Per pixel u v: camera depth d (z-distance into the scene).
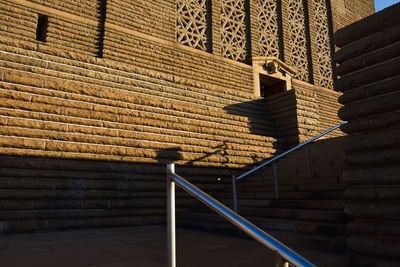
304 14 18.81
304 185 6.48
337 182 6.18
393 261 3.36
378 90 3.76
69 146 7.08
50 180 6.62
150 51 11.50
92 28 10.62
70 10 10.34
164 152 8.37
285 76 15.88
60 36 9.84
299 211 5.24
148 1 12.02
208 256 3.87
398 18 3.70
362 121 3.84
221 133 10.06
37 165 6.55
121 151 7.70
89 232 6.16
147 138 8.33
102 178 7.27
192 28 13.26
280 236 4.76
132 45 11.12
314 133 12.02
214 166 9.23
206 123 9.90
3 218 6.01
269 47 15.95
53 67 8.16
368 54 3.95
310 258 3.71
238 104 11.97
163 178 8.19
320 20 19.67
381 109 3.68
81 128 7.43
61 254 3.84
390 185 3.49
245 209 6.39
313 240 4.28
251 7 15.62
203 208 7.68
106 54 10.32
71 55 8.72
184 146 8.88
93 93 8.13
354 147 3.84
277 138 11.73
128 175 7.63
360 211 3.68
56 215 6.53
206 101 11.05
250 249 4.32
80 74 8.55
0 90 6.85
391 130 3.54
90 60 8.98
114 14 11.02
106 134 7.73
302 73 17.42
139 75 9.78
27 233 5.98
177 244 4.71
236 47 14.57
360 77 3.96
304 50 18.00
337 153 8.22
